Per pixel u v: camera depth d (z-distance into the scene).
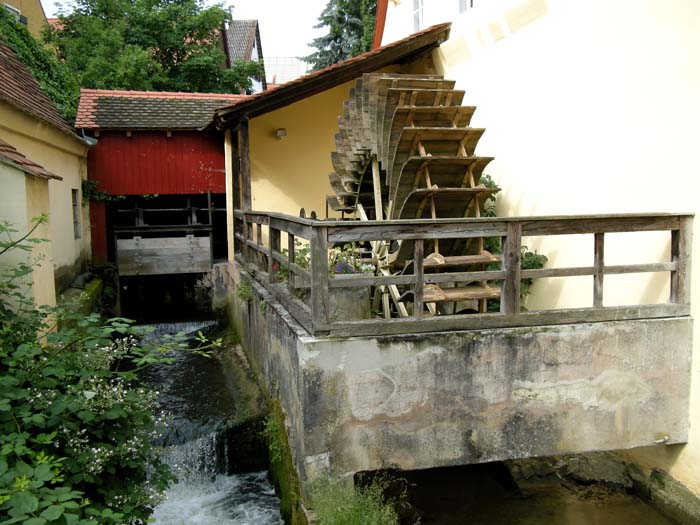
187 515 4.94
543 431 4.32
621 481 5.18
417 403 4.10
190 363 8.13
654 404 4.49
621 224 4.37
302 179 9.90
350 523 3.69
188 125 10.59
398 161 6.52
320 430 3.96
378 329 4.04
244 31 28.75
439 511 4.96
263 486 5.35
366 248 8.07
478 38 7.39
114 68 17.25
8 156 4.67
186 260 10.73
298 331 4.22
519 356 4.24
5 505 2.44
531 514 4.89
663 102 4.65
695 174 4.40
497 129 7.10
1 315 3.91
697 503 4.48
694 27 4.36
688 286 4.48
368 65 8.20
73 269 9.20
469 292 5.31
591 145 5.48
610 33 5.20
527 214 6.51
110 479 3.44
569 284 5.76
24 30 10.64
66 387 3.46
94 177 10.57
